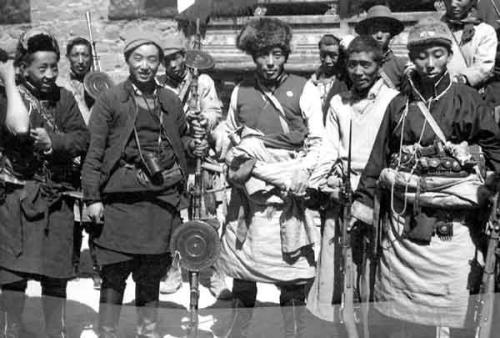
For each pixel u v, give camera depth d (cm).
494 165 407
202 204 464
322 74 550
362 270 440
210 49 675
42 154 427
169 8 669
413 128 409
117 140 429
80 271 555
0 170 423
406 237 410
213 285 529
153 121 436
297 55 674
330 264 448
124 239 427
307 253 451
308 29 679
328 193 452
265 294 513
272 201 443
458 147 404
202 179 462
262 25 448
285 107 452
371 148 451
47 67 430
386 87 460
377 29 519
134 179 429
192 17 657
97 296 491
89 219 437
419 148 408
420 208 405
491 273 398
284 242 443
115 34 697
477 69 501
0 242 424
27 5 686
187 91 543
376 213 422
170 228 439
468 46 514
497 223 398
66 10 692
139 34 437
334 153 458
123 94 433
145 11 678
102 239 432
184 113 461
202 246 432
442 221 405
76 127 445
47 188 428
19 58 433
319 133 452
